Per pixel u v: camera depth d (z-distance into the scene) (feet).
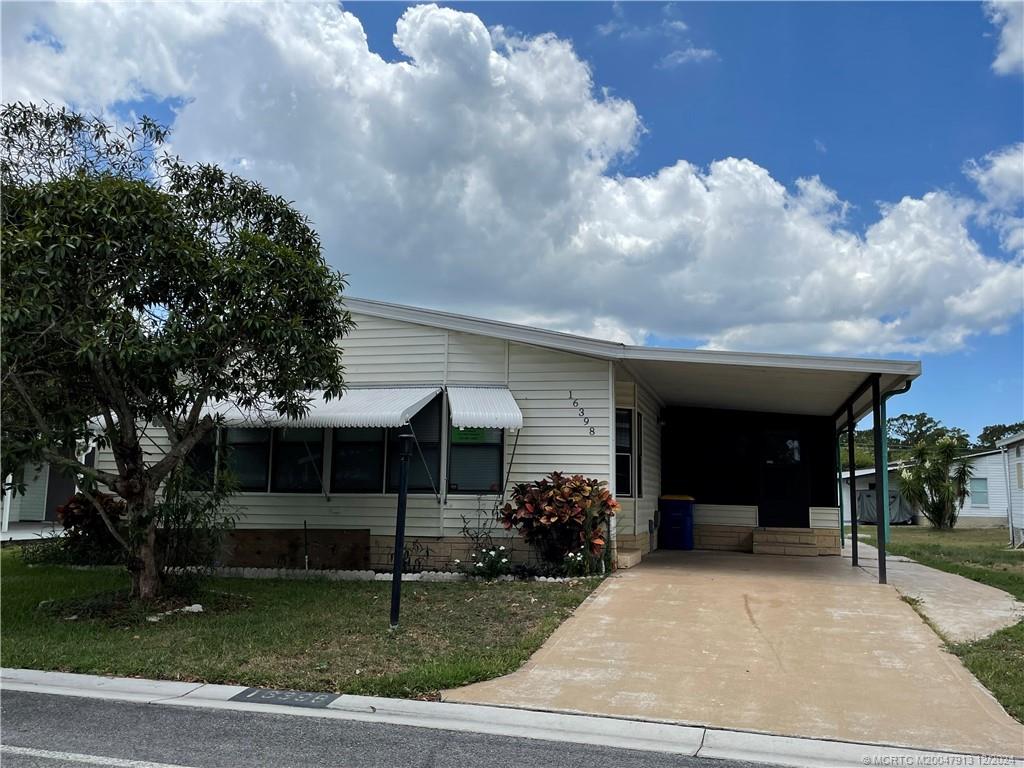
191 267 28.32
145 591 30.53
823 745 16.74
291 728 17.49
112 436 30.37
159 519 31.53
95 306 27.09
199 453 42.96
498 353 41.11
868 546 62.34
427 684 20.38
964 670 21.93
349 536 39.83
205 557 33.01
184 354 27.45
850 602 30.86
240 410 36.04
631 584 34.35
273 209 32.63
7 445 26.30
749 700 19.56
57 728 17.35
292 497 42.34
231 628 26.66
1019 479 75.00
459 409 36.73
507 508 37.88
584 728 17.80
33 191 27.14
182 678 21.34
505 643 24.54
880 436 35.81
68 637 25.79
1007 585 36.58
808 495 53.57
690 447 55.93
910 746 16.67
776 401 48.78
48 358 27.63
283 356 29.94
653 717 18.37
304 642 24.62
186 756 15.60
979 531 94.79
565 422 39.75
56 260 25.57
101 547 43.57
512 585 34.58
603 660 23.03
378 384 42.47
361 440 42.06
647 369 40.73
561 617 28.22
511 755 15.99
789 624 27.14
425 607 29.99
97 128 30.71
